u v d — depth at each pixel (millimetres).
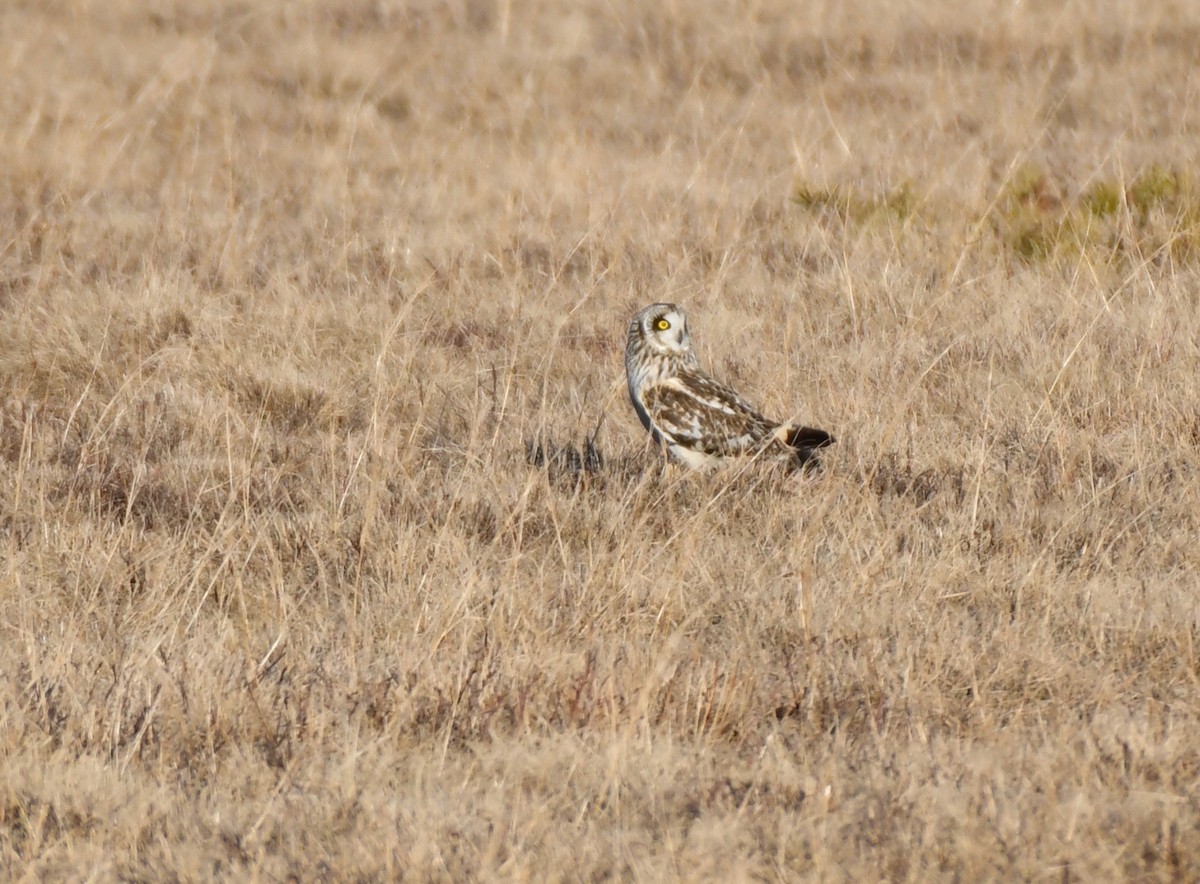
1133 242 25094
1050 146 36062
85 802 9297
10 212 29688
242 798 9555
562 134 38875
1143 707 10734
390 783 9719
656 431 16062
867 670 11156
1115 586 12992
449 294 24172
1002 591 12977
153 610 12508
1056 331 20516
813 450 15852
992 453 16531
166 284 23578
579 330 22578
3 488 15742
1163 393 18219
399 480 15836
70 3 55906
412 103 43969
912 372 19625
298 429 18469
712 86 45500
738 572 13352
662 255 26453
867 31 51375
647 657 11297
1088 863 8445
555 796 9375
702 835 8797
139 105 41906
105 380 19625
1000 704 10953
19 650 11727
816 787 9430
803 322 22281
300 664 11438
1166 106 40500
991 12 52594
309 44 50812
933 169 32188
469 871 8539
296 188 33312
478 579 12922
